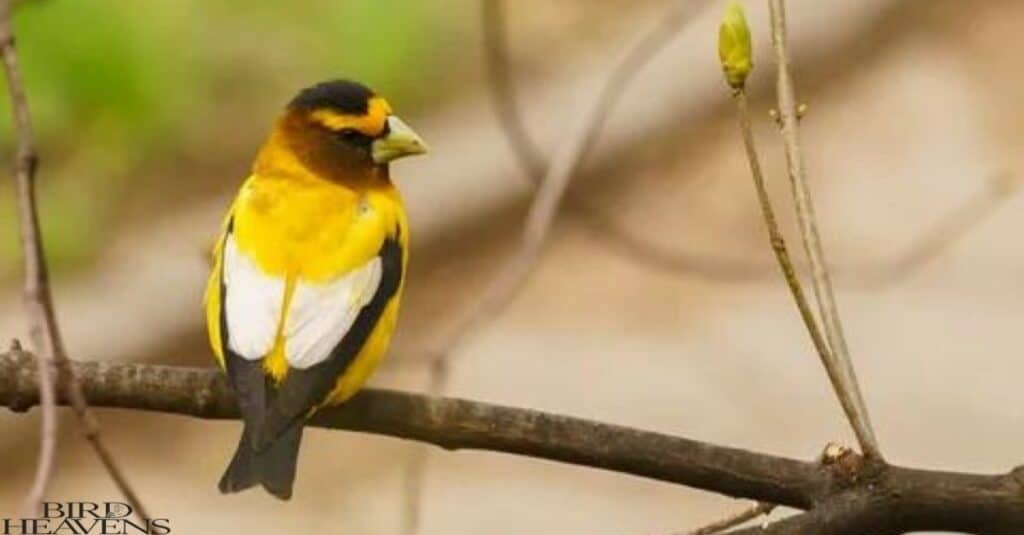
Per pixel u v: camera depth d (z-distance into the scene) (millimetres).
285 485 7430
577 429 7598
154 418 16375
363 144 8609
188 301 17312
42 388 5848
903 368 16875
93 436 5977
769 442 16203
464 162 18422
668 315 17531
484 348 17219
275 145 8641
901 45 20000
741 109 6891
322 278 7914
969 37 20047
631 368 17047
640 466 7547
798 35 19625
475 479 15672
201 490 15875
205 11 17047
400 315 17859
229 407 7727
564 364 17094
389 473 15977
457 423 7695
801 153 7266
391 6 17766
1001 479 7316
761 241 18281
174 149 17828
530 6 20109
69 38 16000
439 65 18812
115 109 16422
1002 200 18047
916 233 18156
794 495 7438
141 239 17750
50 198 17141
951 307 17391
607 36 19734
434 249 18219
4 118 15633
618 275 17891
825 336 7645
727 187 18719
